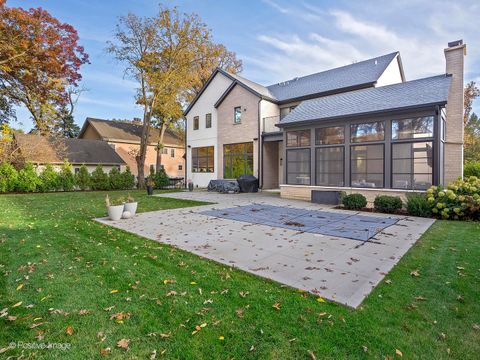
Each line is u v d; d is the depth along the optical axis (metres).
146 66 19.56
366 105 10.60
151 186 15.53
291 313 2.67
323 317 2.60
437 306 2.78
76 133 34.22
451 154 10.34
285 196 12.77
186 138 21.34
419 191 8.98
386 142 9.75
